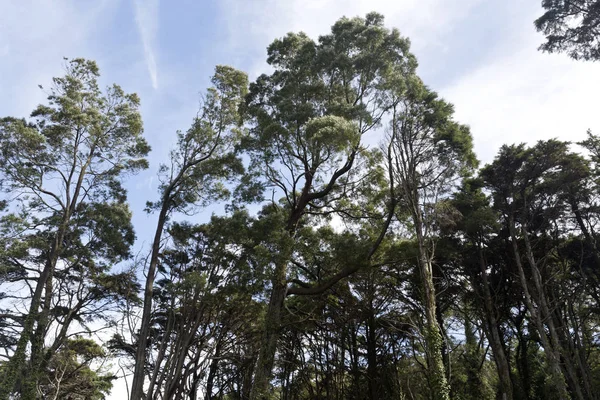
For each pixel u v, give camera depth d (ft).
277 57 91.35
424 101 82.99
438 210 76.13
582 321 90.84
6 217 87.76
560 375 74.23
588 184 87.76
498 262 98.94
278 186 89.25
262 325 83.46
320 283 86.12
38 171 94.53
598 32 62.49
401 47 83.10
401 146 77.30
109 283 98.32
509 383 82.43
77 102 100.01
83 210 100.32
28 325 82.17
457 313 113.09
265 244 76.84
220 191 99.04
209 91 100.27
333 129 66.80
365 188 89.45
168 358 86.53
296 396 100.12
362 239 84.74
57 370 91.61
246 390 102.68
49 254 91.56
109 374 100.89
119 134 103.50
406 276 93.86
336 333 97.14
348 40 85.61
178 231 96.02
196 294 87.66
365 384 93.20
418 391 85.05
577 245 92.63
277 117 79.97
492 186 94.84
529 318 97.76
